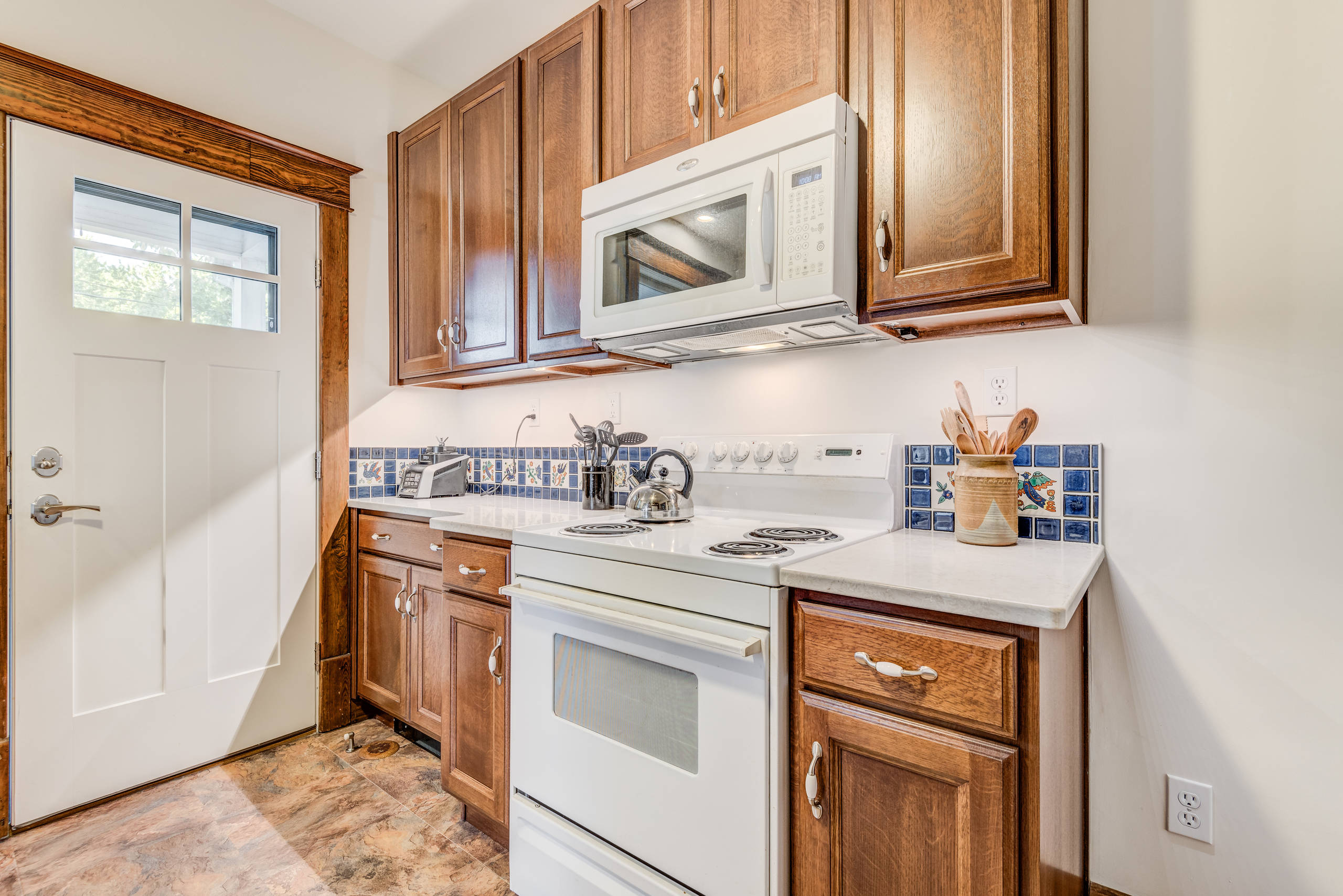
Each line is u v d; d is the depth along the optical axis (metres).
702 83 1.47
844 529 1.48
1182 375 1.19
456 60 2.44
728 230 1.34
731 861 1.02
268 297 2.11
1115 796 1.26
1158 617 1.21
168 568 1.87
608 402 2.16
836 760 0.94
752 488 1.68
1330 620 1.07
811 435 1.56
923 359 1.48
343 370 2.29
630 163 1.62
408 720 1.99
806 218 1.21
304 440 2.19
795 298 1.22
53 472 1.67
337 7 2.14
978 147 1.10
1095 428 1.27
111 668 1.76
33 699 1.63
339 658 2.26
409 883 1.42
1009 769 0.79
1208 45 1.17
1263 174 1.12
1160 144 1.21
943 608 0.84
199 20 1.97
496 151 2.01
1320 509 1.08
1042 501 1.32
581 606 1.22
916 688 0.87
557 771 1.31
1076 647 1.14
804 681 0.98
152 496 1.84
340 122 2.31
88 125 1.72
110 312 1.77
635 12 1.63
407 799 1.76
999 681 0.80
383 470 2.43
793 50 1.33
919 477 1.48
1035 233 1.05
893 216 1.20
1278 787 1.11
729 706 1.03
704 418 1.89
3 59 1.59
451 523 1.64
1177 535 1.19
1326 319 1.07
